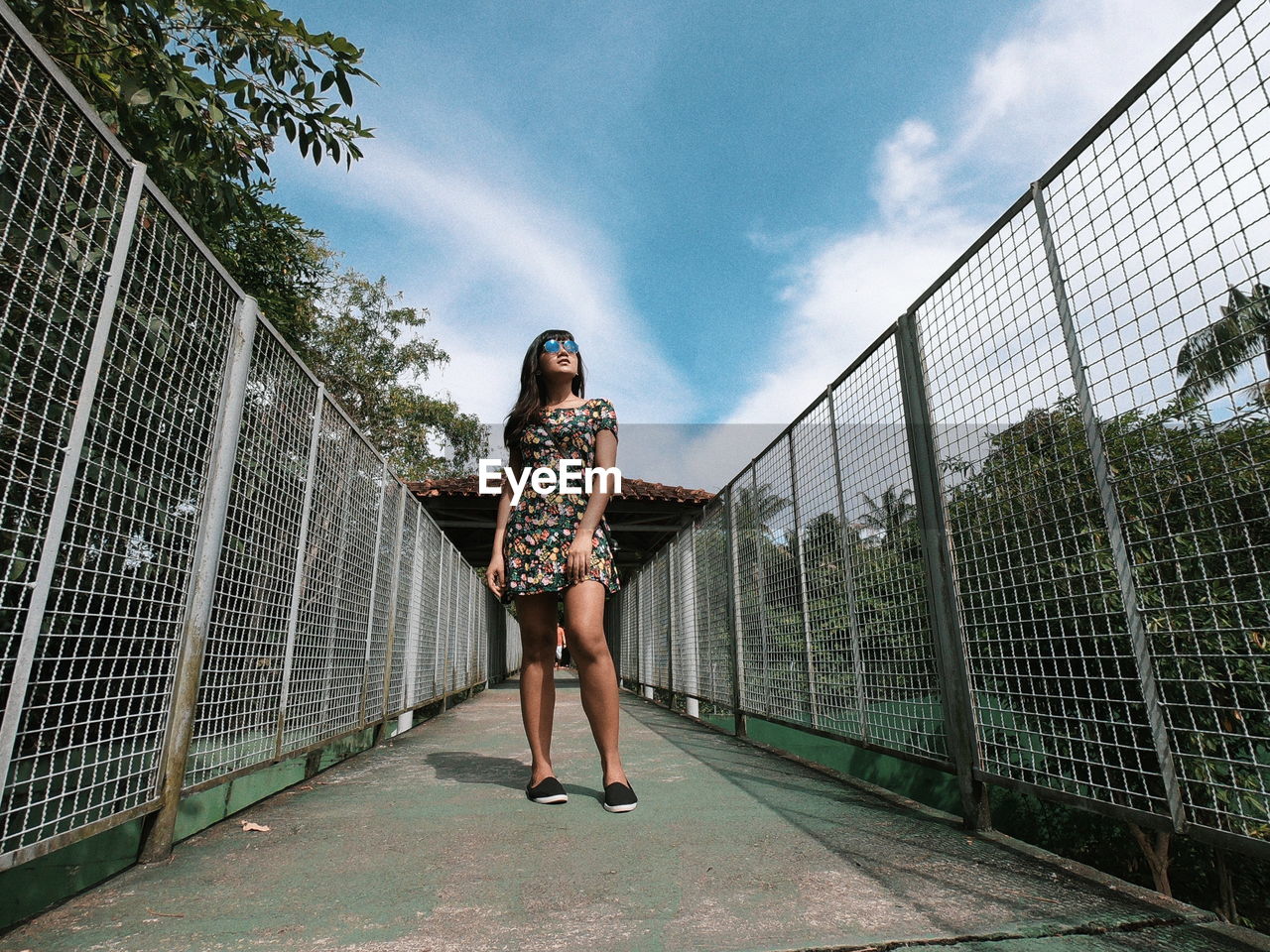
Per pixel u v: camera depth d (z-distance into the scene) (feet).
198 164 9.11
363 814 6.85
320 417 9.30
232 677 6.69
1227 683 3.96
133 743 5.01
